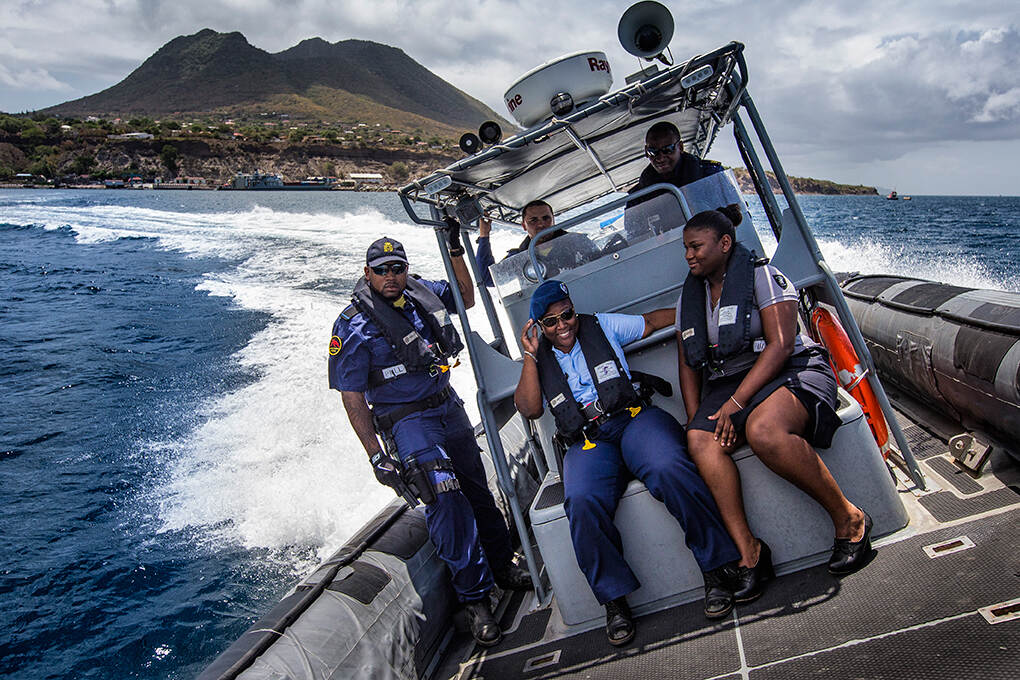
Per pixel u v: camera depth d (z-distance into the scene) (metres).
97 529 5.20
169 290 13.90
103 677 3.73
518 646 2.85
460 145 3.23
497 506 3.46
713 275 2.71
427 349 3.06
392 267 3.01
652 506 2.66
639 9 3.02
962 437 3.03
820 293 3.30
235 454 6.24
